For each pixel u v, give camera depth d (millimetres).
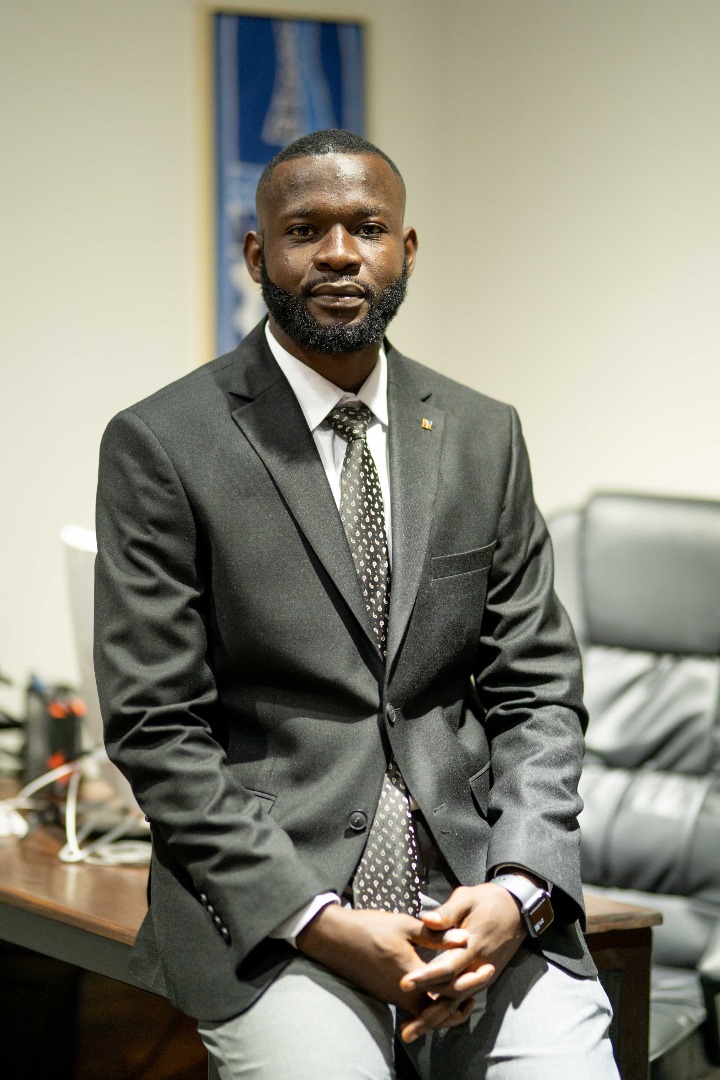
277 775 1672
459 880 1652
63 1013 2348
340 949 1525
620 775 2635
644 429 3322
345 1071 1466
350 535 1746
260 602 1681
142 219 3412
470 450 1871
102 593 1716
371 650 1690
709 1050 2160
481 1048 1623
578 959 1696
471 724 1840
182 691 1669
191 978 1567
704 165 3137
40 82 3281
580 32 3441
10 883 2084
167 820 1594
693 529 2686
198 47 3439
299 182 1740
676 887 2523
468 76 3781
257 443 1740
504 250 3707
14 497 3318
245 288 3543
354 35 3662
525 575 1885
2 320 3283
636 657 2693
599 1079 1568
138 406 1769
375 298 1750
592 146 3426
